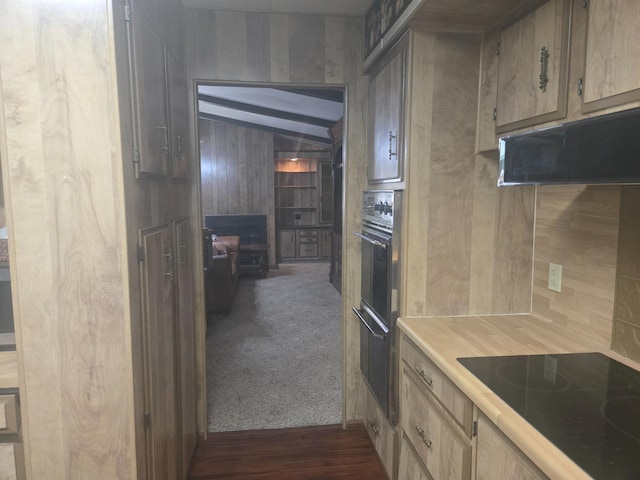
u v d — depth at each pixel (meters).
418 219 1.92
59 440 1.32
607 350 1.52
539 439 0.97
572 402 1.14
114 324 1.30
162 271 1.67
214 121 8.16
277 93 4.96
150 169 1.51
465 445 1.31
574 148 0.97
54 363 1.29
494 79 1.75
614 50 1.06
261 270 7.44
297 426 2.76
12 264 1.25
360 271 2.70
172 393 1.84
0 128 1.21
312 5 2.37
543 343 1.61
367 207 2.44
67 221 1.25
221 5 2.36
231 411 2.94
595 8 1.13
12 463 1.32
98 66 1.22
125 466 1.34
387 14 2.05
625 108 1.04
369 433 2.57
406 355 1.88
